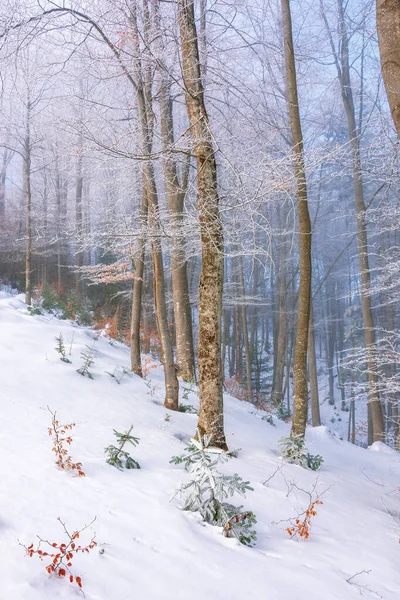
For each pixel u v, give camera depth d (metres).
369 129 8.13
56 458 4.56
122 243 7.22
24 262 24.42
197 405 9.71
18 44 6.21
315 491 5.60
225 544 3.48
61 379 8.17
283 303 20.94
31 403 6.63
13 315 13.04
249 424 9.81
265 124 8.93
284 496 5.03
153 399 8.93
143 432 6.42
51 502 3.57
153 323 21.17
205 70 8.13
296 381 7.87
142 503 3.89
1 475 3.90
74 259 25.88
